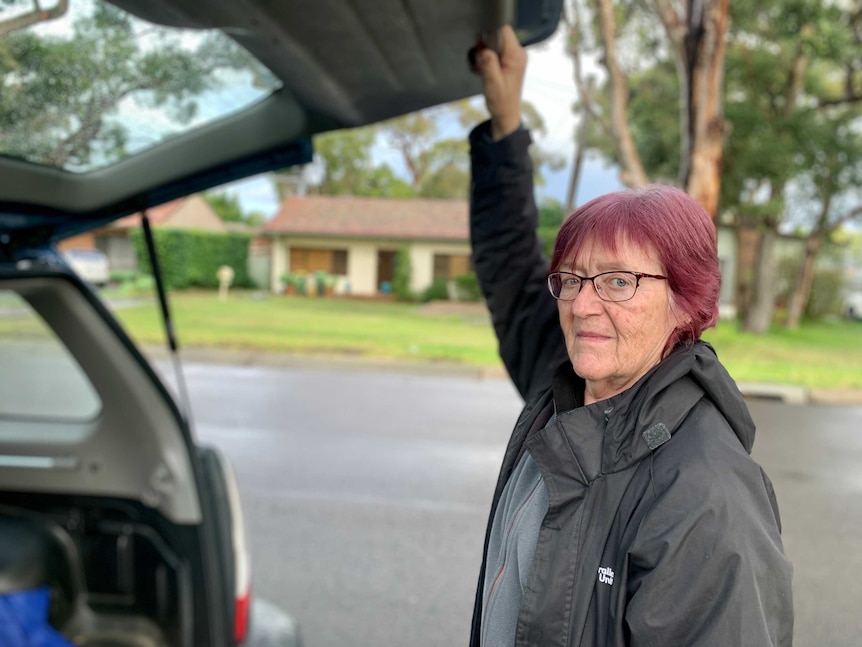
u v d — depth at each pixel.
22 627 2.19
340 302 24.88
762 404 10.17
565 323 1.18
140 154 1.90
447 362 12.34
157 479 2.31
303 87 1.67
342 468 6.04
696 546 0.89
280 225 28.55
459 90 1.83
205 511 2.34
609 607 0.96
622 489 1.00
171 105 1.75
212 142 1.88
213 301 22.77
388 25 1.41
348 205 29.73
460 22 1.43
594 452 1.03
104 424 2.32
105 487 2.34
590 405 1.07
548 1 1.50
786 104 15.91
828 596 4.02
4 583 2.20
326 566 4.13
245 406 8.45
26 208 1.92
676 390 1.03
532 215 1.80
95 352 2.22
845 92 16.56
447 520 4.90
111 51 1.50
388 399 9.16
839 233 26.45
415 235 27.61
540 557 1.03
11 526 2.32
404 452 6.61
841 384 11.41
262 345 13.48
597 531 1.00
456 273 27.89
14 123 1.66
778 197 16.47
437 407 8.75
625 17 14.81
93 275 26.00
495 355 13.24
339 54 1.52
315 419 7.86
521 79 1.69
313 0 1.29
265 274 30.02
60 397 2.38
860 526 5.11
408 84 1.75
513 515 1.17
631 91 16.73
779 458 6.97
